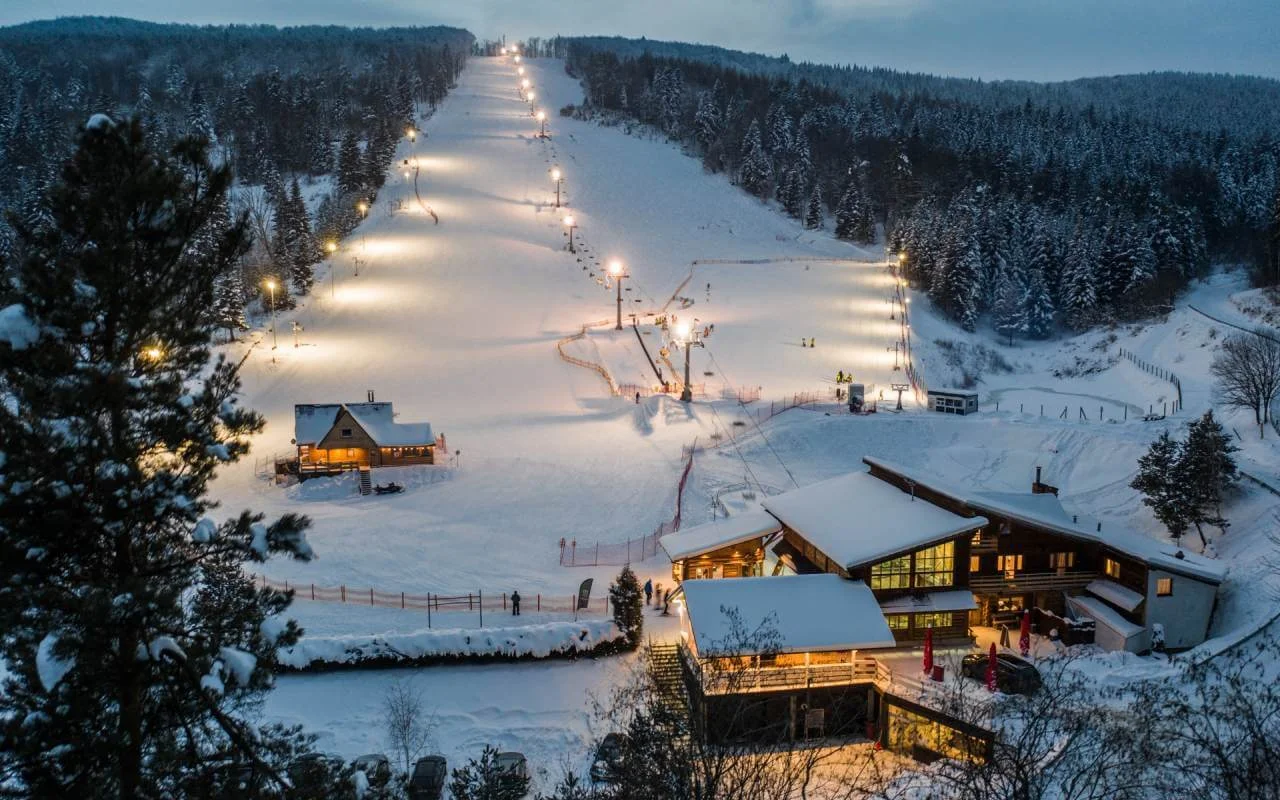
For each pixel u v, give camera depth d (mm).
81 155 12312
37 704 12281
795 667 27844
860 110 186000
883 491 36969
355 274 94750
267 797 12422
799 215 140125
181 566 12977
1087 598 35000
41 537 11664
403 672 30688
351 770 14703
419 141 158625
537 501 46188
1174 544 40969
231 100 167625
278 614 14414
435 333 78750
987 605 34844
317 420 50469
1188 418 56250
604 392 65062
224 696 12852
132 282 12422
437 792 23234
